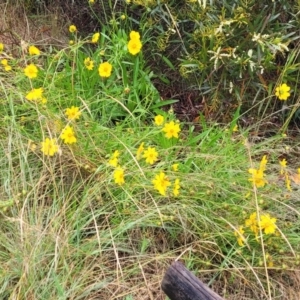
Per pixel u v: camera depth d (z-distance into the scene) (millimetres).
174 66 1572
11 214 1225
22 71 1490
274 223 1150
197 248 1202
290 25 1430
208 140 1400
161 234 1236
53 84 1449
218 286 1175
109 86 1521
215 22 1432
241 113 1517
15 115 1372
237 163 1337
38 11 1819
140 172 1257
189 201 1236
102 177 1270
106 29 1619
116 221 1224
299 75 1479
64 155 1301
